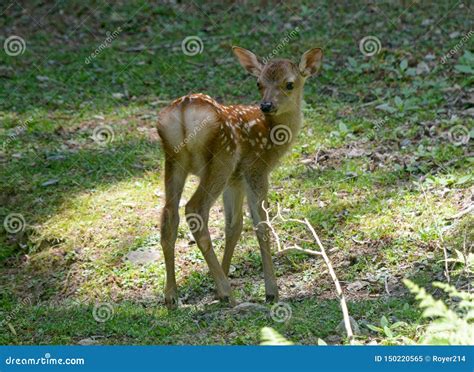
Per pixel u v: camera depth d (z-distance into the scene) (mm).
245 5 17875
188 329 7727
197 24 17438
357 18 16438
